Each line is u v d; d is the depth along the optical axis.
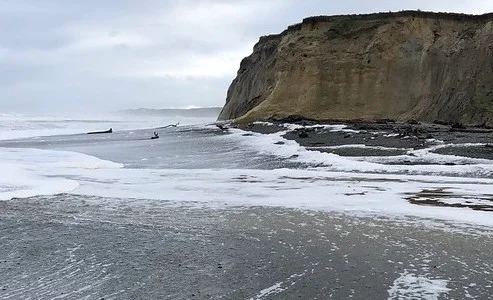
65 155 26.30
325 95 49.75
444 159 19.08
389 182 15.25
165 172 18.61
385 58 48.88
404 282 6.16
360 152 21.97
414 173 16.97
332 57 50.69
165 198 12.83
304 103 49.81
